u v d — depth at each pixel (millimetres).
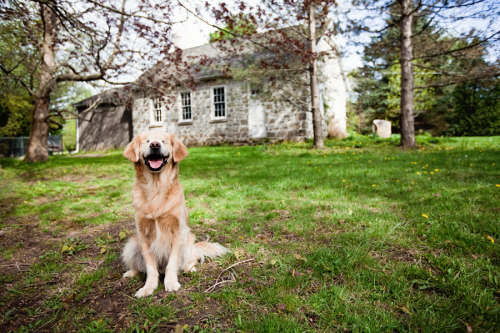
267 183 6105
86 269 2691
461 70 12328
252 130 18141
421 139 15055
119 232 3711
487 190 4535
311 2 9078
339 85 19906
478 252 2605
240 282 2328
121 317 1949
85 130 24109
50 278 2510
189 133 20062
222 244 3199
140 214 2463
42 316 1973
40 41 9477
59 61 11922
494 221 3178
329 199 4734
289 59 13023
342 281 2301
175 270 2449
